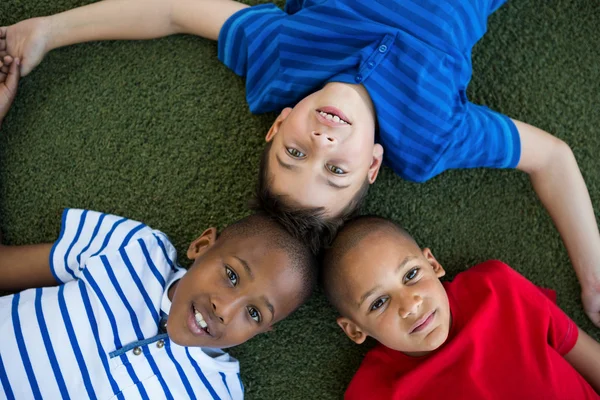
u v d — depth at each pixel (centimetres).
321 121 88
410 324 89
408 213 110
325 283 96
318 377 108
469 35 97
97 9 104
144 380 88
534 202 110
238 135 109
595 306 105
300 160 87
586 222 103
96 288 91
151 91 109
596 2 110
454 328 98
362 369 100
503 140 100
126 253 95
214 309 84
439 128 96
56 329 88
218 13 103
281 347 108
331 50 95
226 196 109
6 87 102
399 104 94
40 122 108
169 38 110
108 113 109
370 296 90
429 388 95
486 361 95
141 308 92
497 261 103
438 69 93
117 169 108
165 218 108
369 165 93
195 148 109
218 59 110
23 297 92
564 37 111
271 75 100
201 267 88
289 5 105
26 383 85
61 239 99
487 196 111
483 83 111
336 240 93
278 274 86
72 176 108
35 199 108
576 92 110
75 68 109
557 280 109
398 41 93
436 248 110
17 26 103
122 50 109
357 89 93
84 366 87
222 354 98
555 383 93
